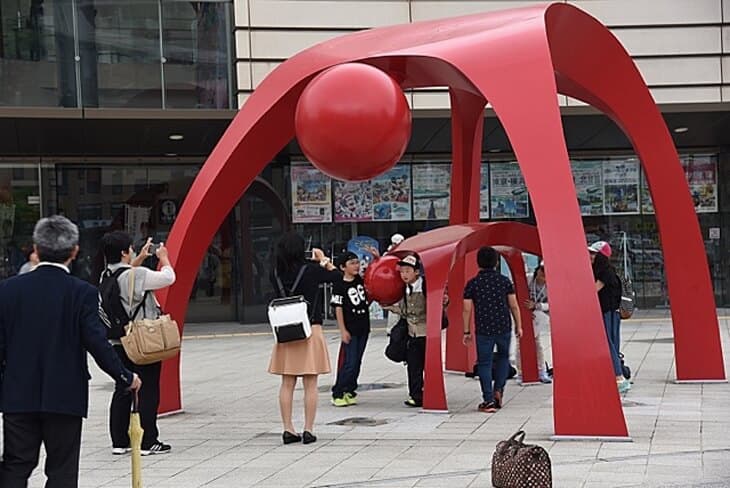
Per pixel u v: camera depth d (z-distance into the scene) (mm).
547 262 7941
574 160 23672
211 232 10516
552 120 8164
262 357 16500
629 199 23578
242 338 20266
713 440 7988
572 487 6414
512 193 23391
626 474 6758
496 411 10102
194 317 23203
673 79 20594
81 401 5504
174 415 10414
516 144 8180
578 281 7895
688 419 9047
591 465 7051
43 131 19484
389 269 10391
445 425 9305
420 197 23328
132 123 19047
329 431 9164
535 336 12125
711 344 11570
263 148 10305
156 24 19672
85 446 8789
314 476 7133
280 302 8383
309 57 9883
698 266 11508
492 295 10008
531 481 6258
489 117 19453
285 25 20078
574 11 9070
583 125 20531
